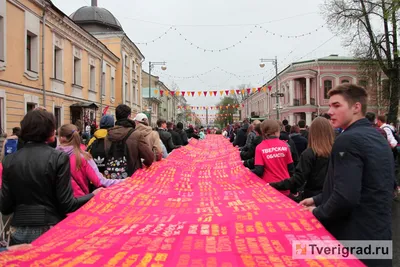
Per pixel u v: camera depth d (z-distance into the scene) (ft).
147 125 20.72
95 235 8.02
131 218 9.63
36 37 53.31
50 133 9.00
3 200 8.70
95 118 82.07
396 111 73.92
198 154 31.42
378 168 6.90
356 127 7.41
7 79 44.80
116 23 113.29
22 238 8.38
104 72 93.76
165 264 6.39
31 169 8.45
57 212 8.91
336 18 71.10
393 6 51.42
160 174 16.07
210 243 7.41
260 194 12.51
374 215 6.91
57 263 6.36
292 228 8.08
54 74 62.49
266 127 14.89
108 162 14.34
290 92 145.79
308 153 11.78
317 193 11.68
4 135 35.86
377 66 75.77
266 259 6.57
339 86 7.77
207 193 13.58
